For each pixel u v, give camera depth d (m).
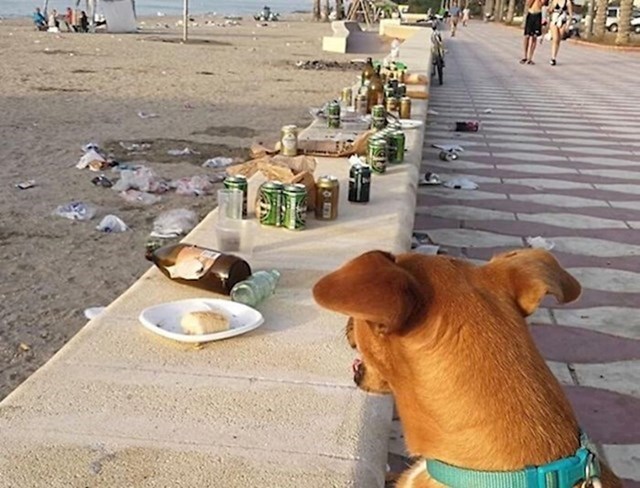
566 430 0.87
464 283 0.92
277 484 1.08
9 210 3.35
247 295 1.61
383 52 13.26
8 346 2.17
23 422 1.20
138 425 1.21
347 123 3.64
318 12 30.84
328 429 1.21
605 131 5.79
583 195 3.83
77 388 1.30
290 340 1.49
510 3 30.06
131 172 3.84
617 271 2.79
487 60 12.25
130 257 2.87
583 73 10.29
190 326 1.47
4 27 16.62
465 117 6.23
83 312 2.40
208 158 4.48
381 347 0.91
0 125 5.25
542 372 0.89
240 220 1.96
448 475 0.88
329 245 2.04
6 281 2.62
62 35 14.56
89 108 6.11
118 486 1.07
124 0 16.62
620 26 15.12
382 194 2.59
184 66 9.69
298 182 2.24
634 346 2.19
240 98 6.98
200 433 1.19
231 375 1.36
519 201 3.68
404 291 0.85
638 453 1.70
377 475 1.14
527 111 6.70
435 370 0.87
